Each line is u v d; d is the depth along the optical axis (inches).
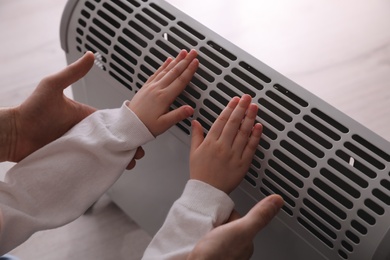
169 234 29.1
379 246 26.0
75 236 48.5
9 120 33.5
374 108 57.2
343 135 28.4
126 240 48.3
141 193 41.9
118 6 35.9
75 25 37.9
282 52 62.3
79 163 32.5
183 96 32.9
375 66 61.0
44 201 32.6
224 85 31.5
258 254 33.7
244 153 29.5
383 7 66.8
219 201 29.0
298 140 29.2
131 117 31.7
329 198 27.5
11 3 69.4
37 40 65.2
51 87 32.9
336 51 62.5
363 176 27.1
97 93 40.0
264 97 30.3
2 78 61.0
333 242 27.7
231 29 64.9
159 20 34.9
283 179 28.9
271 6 67.6
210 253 26.4
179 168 35.5
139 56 34.4
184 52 32.4
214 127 30.1
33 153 32.9
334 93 58.4
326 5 67.5
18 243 32.2
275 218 29.8
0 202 31.7
